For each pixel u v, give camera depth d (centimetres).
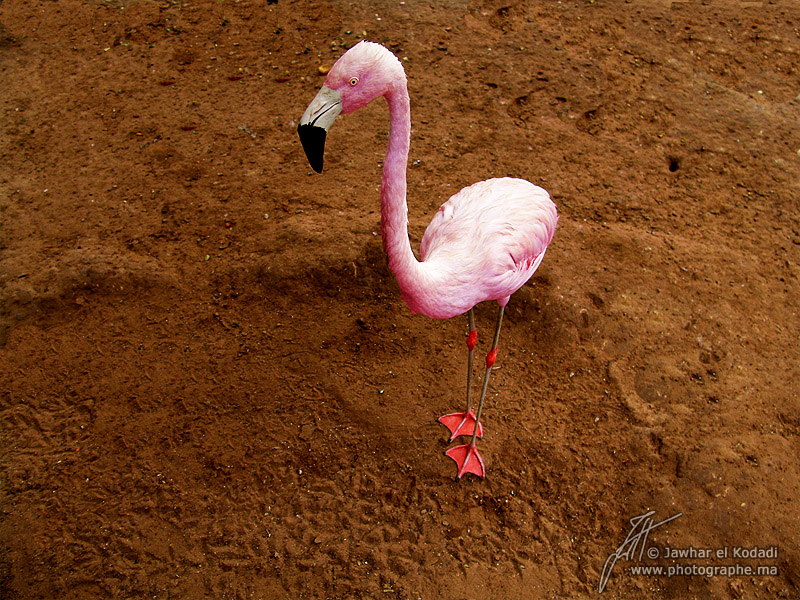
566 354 415
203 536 334
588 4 695
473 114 564
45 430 374
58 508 342
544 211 344
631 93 594
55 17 652
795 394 392
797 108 588
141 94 576
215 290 442
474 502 351
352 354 416
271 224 473
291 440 373
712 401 389
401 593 316
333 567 324
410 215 475
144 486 352
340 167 516
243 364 407
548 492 356
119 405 386
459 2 686
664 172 529
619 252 463
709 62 632
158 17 657
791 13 696
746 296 444
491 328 434
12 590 312
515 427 382
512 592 318
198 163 517
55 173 507
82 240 460
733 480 353
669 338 419
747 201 509
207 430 376
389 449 370
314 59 614
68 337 417
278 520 341
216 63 610
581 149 541
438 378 406
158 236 467
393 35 638
